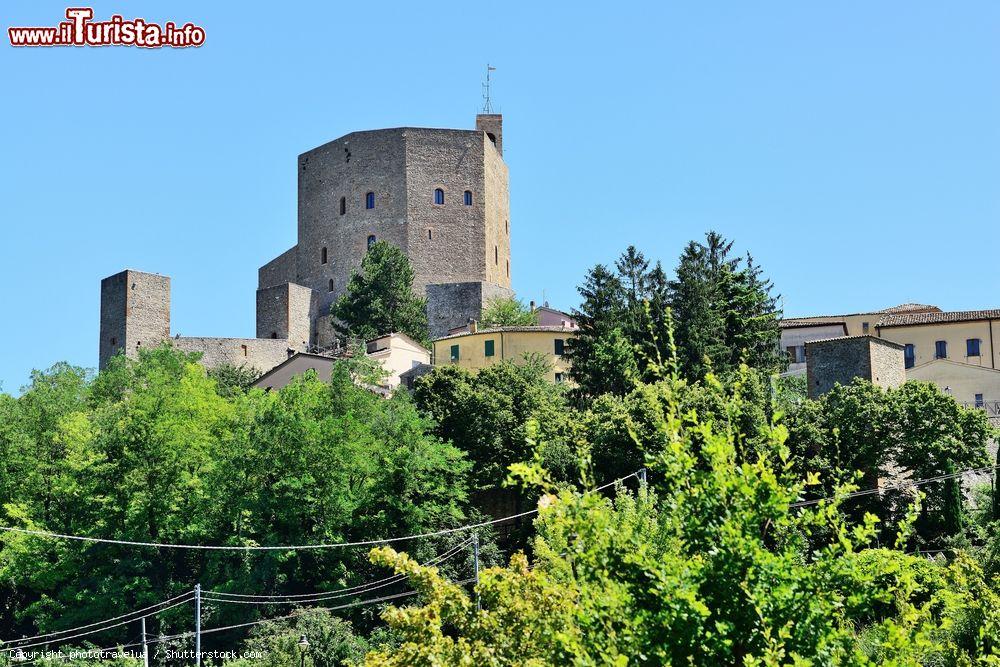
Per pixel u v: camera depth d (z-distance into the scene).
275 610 53.12
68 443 62.62
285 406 63.41
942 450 54.84
